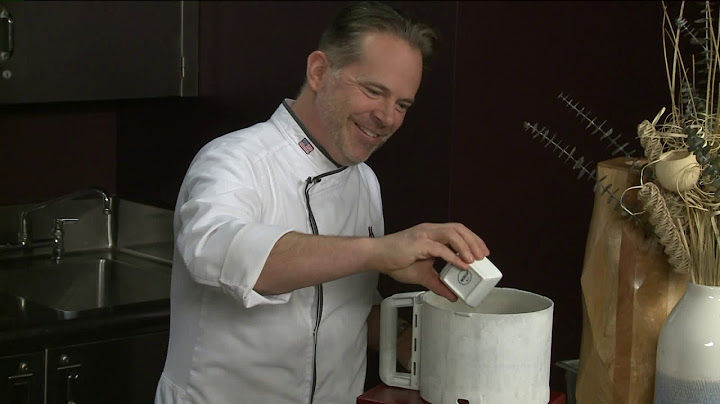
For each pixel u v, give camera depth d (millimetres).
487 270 1344
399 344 1704
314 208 1774
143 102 3062
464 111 2299
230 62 2771
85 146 3146
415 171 2377
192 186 1666
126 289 2967
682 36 2484
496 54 2336
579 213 2549
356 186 1895
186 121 2941
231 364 1754
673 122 1456
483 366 1315
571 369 1750
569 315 2574
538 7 2391
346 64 1646
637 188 1447
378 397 1417
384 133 1684
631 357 1479
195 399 1782
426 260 1388
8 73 2648
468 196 2336
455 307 1461
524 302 1448
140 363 2508
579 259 2572
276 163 1735
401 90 1633
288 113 1782
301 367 1780
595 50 2490
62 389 2391
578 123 2492
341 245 1397
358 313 1864
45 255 3012
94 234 3119
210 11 2818
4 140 2975
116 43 2787
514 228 2434
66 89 2738
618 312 1483
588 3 2463
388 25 1627
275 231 1436
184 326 1806
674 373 1387
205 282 1459
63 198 2908
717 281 1388
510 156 2400
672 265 1439
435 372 1361
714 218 1373
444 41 2283
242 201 1596
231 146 1708
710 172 1325
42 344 2344
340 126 1687
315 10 2510
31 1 2656
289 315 1749
